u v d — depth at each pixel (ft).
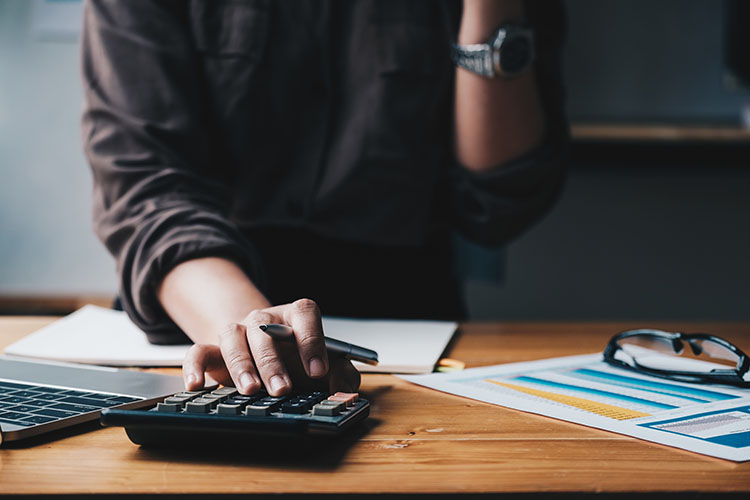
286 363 1.55
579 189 7.30
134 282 2.13
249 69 2.93
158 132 2.51
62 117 6.89
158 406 1.31
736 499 1.11
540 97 3.06
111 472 1.18
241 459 1.24
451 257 3.56
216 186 2.51
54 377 1.71
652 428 1.43
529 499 1.10
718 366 2.01
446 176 3.25
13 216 6.93
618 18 7.17
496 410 1.59
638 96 7.25
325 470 1.19
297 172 3.07
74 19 6.81
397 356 2.10
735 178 7.30
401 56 3.03
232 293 1.91
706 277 7.43
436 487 1.11
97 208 2.40
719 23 7.16
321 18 3.00
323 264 3.15
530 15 2.95
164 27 2.73
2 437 1.30
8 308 6.73
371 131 3.02
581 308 7.41
